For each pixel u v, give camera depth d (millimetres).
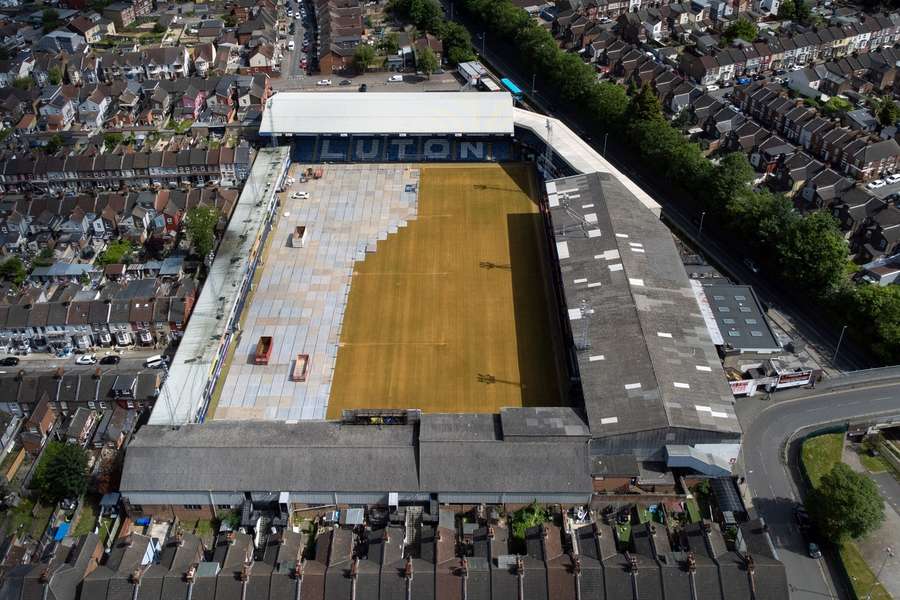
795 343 138625
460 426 111500
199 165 185875
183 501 106062
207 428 112188
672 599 89312
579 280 139250
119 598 89562
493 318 144750
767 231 153000
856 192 168750
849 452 118062
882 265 153375
